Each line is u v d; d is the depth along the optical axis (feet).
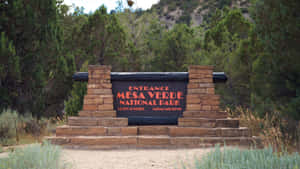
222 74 31.55
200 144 27.09
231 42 53.93
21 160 16.44
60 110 50.88
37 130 36.96
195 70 30.86
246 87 43.93
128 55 78.23
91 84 30.96
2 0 39.91
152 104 31.35
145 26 99.81
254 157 15.24
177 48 71.10
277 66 28.71
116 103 31.40
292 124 28.37
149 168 18.13
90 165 19.07
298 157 15.05
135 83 31.68
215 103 30.35
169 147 27.07
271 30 28.84
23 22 40.88
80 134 28.40
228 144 27.22
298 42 26.20
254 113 36.63
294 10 25.72
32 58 42.47
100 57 73.56
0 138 30.78
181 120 29.14
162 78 31.19
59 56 47.65
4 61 37.35
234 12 52.90
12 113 36.76
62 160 19.77
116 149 26.68
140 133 29.50
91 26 71.77
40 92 43.80
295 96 28.86
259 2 31.53
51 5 46.06
